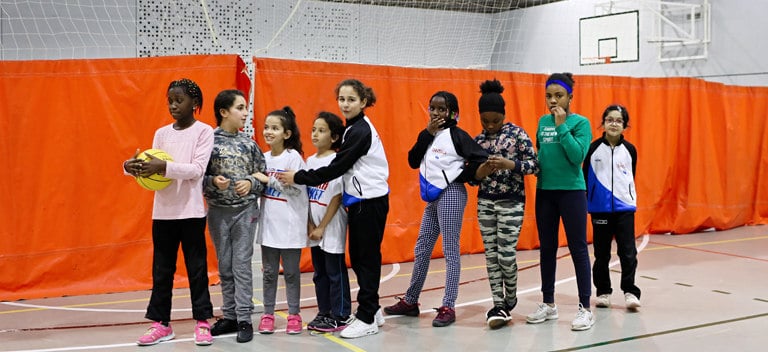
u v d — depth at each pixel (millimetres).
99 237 5191
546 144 4074
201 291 3744
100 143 5152
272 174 3889
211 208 3818
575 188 4047
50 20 8828
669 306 4637
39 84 5004
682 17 10281
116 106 5168
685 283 5387
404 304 4395
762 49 9367
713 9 9938
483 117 4066
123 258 5273
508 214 4027
